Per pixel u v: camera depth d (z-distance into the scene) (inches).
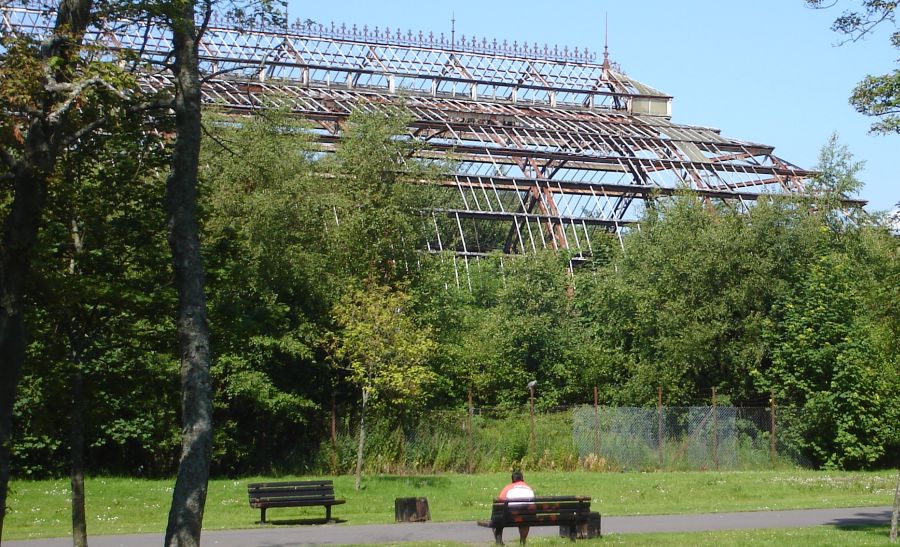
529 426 1465.3
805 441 1534.2
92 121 578.6
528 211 2044.8
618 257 1843.0
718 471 1437.0
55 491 1080.8
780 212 1692.9
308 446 1378.0
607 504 1088.2
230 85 2075.5
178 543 536.7
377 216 1481.3
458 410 1466.5
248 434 1387.8
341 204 1451.8
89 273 616.7
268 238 1343.5
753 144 2288.4
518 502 722.8
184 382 559.2
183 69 578.6
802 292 1609.3
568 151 2178.9
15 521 944.3
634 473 1362.0
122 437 1225.4
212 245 681.6
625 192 2079.2
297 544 770.2
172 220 570.6
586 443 1455.5
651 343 1665.8
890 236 799.1
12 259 515.5
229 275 663.8
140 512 1015.0
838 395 1497.3
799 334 1547.7
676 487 1201.4
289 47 2335.1
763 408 1534.2
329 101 2143.2
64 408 653.9
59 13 553.3
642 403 1622.8
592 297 1785.2
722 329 1599.4
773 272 1649.9
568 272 1939.0
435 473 1371.8
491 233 2183.8
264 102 1545.3
